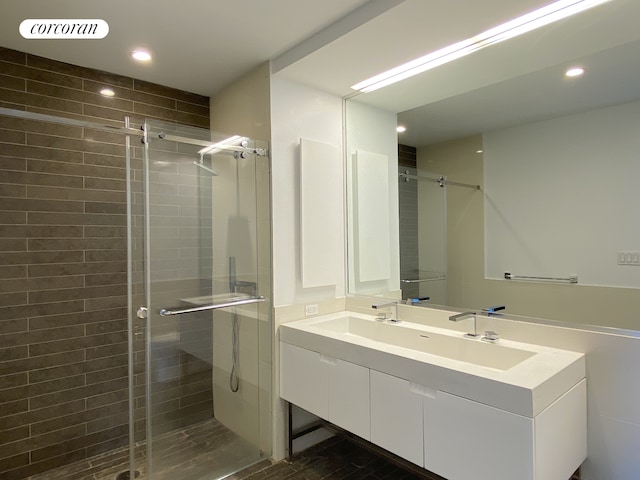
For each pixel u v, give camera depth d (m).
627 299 1.68
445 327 2.29
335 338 2.10
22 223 2.27
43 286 2.34
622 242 1.71
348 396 2.03
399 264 2.58
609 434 1.69
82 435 2.47
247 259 2.54
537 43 1.87
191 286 2.36
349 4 1.81
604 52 1.79
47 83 2.35
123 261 2.62
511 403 1.40
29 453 2.29
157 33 2.08
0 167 2.20
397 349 1.87
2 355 2.21
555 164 1.93
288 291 2.52
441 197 2.39
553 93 1.95
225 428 2.45
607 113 1.77
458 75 2.25
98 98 2.53
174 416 2.29
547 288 1.93
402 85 2.46
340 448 2.60
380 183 2.69
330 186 2.74
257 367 2.52
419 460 1.71
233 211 2.48
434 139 2.43
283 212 2.50
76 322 2.45
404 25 1.80
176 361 2.30
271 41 2.17
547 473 1.43
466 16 1.72
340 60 2.20
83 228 2.47
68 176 2.42
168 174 2.26
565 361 1.65
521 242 2.04
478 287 2.20
